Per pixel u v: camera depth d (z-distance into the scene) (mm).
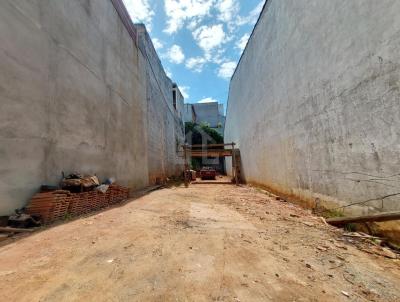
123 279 1979
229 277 2037
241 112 14617
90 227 3701
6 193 3559
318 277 2082
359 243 3012
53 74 4750
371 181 3182
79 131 5668
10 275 2023
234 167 15383
